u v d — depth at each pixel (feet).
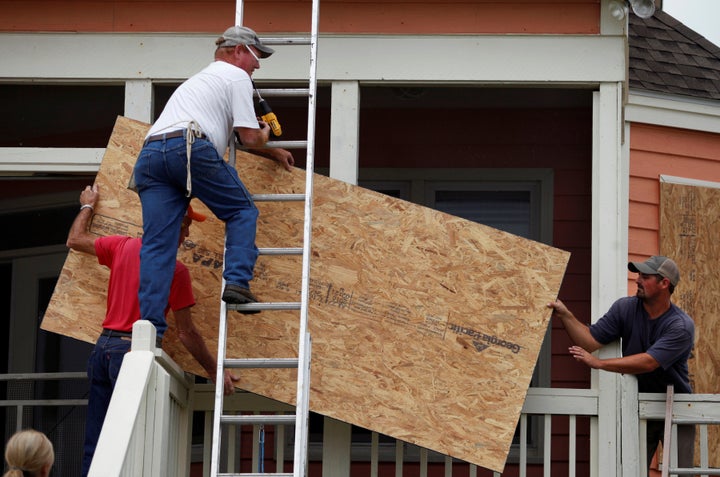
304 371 45.44
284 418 45.52
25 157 57.41
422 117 72.18
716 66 77.20
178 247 49.70
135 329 43.96
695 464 67.82
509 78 56.95
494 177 71.20
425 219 53.01
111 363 47.32
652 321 54.24
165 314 48.19
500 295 52.44
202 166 46.55
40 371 74.02
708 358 69.51
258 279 52.31
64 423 70.13
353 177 56.29
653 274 53.88
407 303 52.29
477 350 51.93
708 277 70.74
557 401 54.13
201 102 47.32
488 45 57.31
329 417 53.72
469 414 51.34
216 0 58.23
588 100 70.03
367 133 72.02
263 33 57.82
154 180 47.16
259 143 47.88
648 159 71.72
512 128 71.72
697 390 68.90
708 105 73.56
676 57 76.54
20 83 58.13
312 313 52.06
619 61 56.95
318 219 52.85
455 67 57.11
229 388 49.83
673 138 72.69
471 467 54.08
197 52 57.62
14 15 58.23
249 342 51.85
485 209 71.46
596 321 55.21
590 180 70.90
